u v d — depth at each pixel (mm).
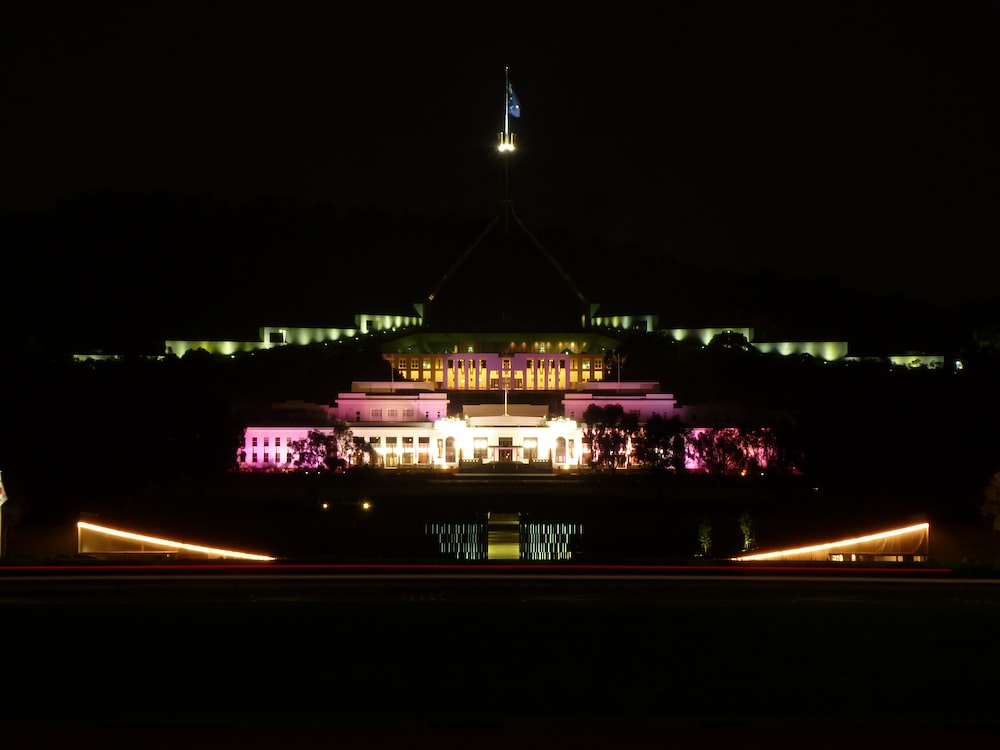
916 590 105812
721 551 175500
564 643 87062
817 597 102938
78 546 162875
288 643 86562
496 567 115250
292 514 190250
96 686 77062
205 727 67062
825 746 64500
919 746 64500
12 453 177000
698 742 65000
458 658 83250
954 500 184625
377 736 65688
